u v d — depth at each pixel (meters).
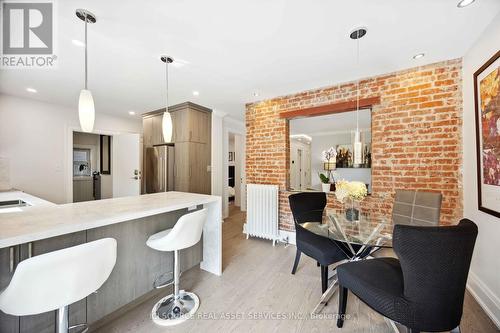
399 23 1.55
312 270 2.31
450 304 1.03
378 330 1.46
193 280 2.10
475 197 1.80
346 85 2.66
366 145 5.06
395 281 1.22
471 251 1.02
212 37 1.73
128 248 1.63
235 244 3.10
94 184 5.79
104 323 1.53
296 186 6.38
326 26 1.59
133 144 4.21
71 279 0.90
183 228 1.51
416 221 1.79
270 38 1.75
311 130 5.24
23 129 3.35
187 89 2.93
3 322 1.08
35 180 3.47
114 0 1.33
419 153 2.22
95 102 3.55
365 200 2.49
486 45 1.62
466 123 1.95
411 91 2.27
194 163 3.70
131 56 2.03
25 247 1.14
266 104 3.35
